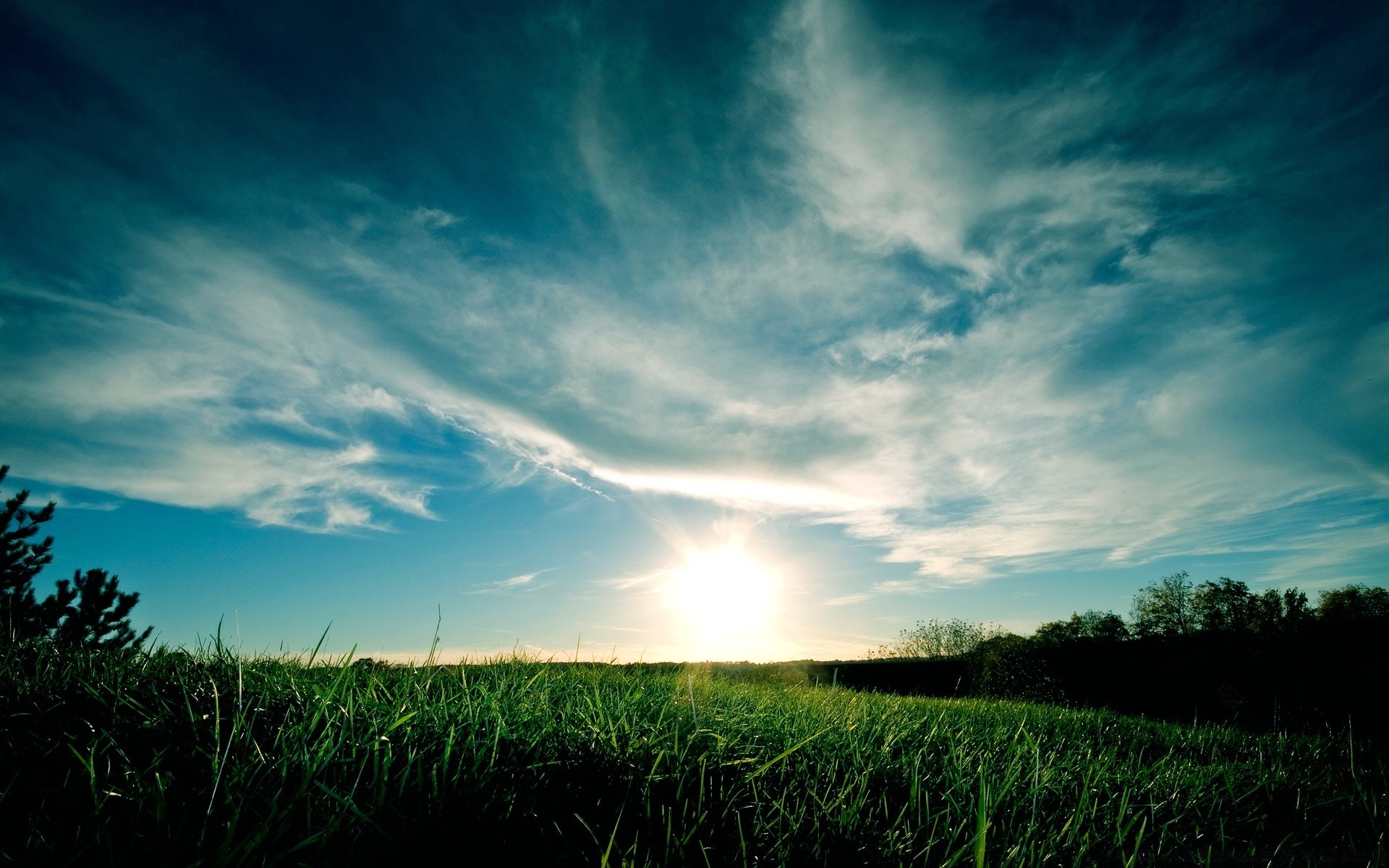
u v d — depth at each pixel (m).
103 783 1.23
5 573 6.27
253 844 0.95
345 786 1.31
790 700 4.12
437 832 1.18
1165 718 9.31
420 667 2.62
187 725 1.57
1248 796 2.52
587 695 2.53
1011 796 2.01
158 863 0.96
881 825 1.70
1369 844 2.08
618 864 1.23
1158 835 1.99
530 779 1.51
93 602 6.71
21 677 1.91
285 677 2.15
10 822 1.09
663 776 1.63
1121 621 28.19
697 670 6.11
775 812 1.66
